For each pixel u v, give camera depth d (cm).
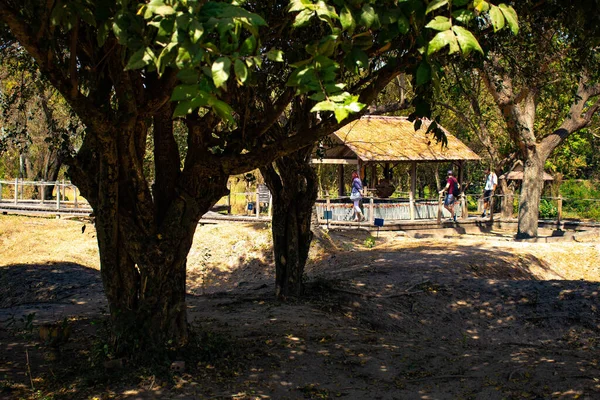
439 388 662
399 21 432
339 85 369
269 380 668
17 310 1156
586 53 910
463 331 1048
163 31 342
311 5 395
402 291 1192
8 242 2186
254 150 647
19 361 712
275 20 641
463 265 1497
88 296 1352
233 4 368
